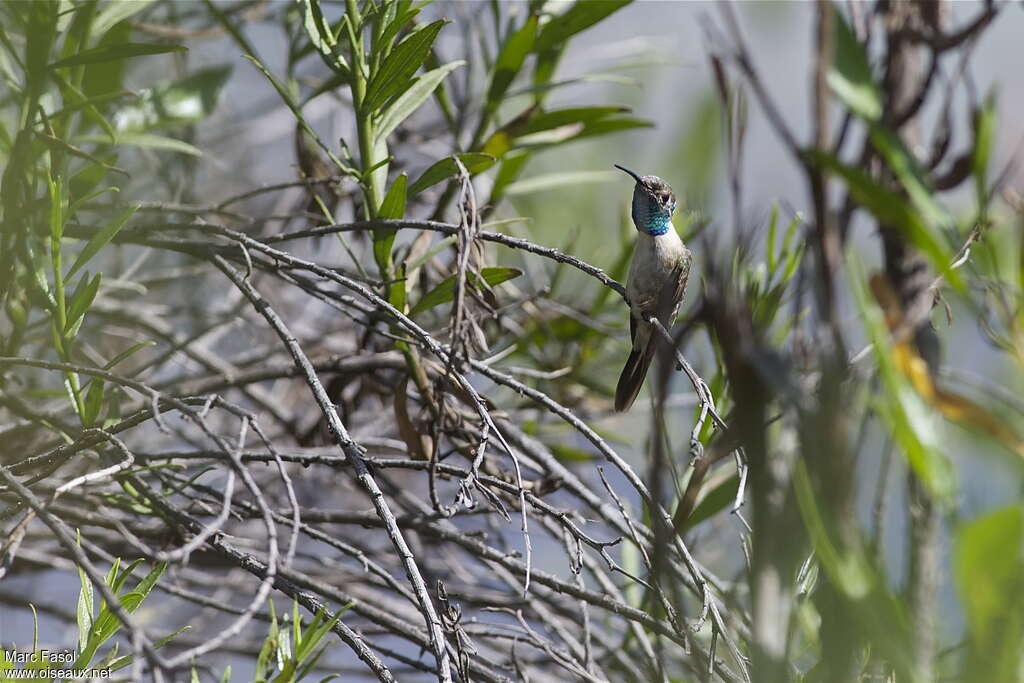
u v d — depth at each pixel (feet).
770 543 10.40
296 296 34.78
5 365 19.83
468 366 21.18
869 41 11.43
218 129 36.29
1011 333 12.37
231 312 29.91
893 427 10.28
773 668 10.17
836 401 9.92
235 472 16.79
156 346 32.04
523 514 18.49
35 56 21.22
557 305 29.37
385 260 23.77
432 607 16.10
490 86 27.68
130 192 30.86
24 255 21.34
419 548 26.78
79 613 16.80
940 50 11.19
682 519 11.38
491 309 21.98
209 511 20.97
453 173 22.82
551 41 27.37
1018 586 9.14
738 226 10.38
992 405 14.12
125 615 13.11
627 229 31.42
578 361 30.78
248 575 29.60
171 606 29.55
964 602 9.34
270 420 32.42
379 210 23.15
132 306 29.91
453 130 29.04
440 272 28.30
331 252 34.71
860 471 10.94
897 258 11.25
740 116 10.19
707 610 17.54
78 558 14.10
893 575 11.53
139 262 26.71
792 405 10.34
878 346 10.37
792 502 10.43
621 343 31.89
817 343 10.36
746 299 10.98
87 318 29.30
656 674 18.12
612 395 31.04
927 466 10.19
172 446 30.35
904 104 11.28
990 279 12.44
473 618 21.56
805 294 14.16
